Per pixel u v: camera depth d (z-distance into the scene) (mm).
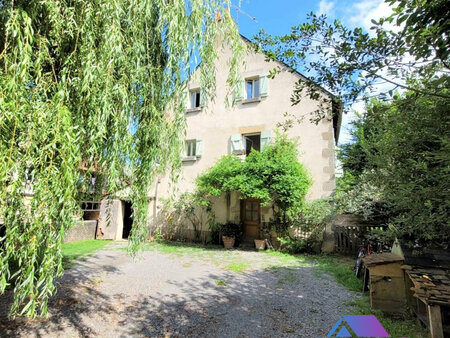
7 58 2027
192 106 11562
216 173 9016
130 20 2879
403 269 3730
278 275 5707
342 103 2295
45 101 2254
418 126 2287
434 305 2859
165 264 6672
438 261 3590
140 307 3945
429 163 2279
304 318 3578
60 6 2463
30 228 1931
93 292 4535
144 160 3273
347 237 8164
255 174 8367
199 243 10047
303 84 2387
